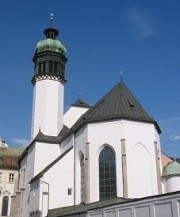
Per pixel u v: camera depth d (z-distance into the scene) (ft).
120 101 162.20
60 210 147.54
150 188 144.05
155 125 158.20
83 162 159.43
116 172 144.15
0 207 284.82
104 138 151.02
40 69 212.02
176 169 150.10
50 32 224.53
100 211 105.09
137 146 149.28
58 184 160.15
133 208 91.35
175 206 78.89
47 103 204.74
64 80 216.13
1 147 327.26
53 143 192.95
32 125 207.51
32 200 166.30
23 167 215.31
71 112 223.92
